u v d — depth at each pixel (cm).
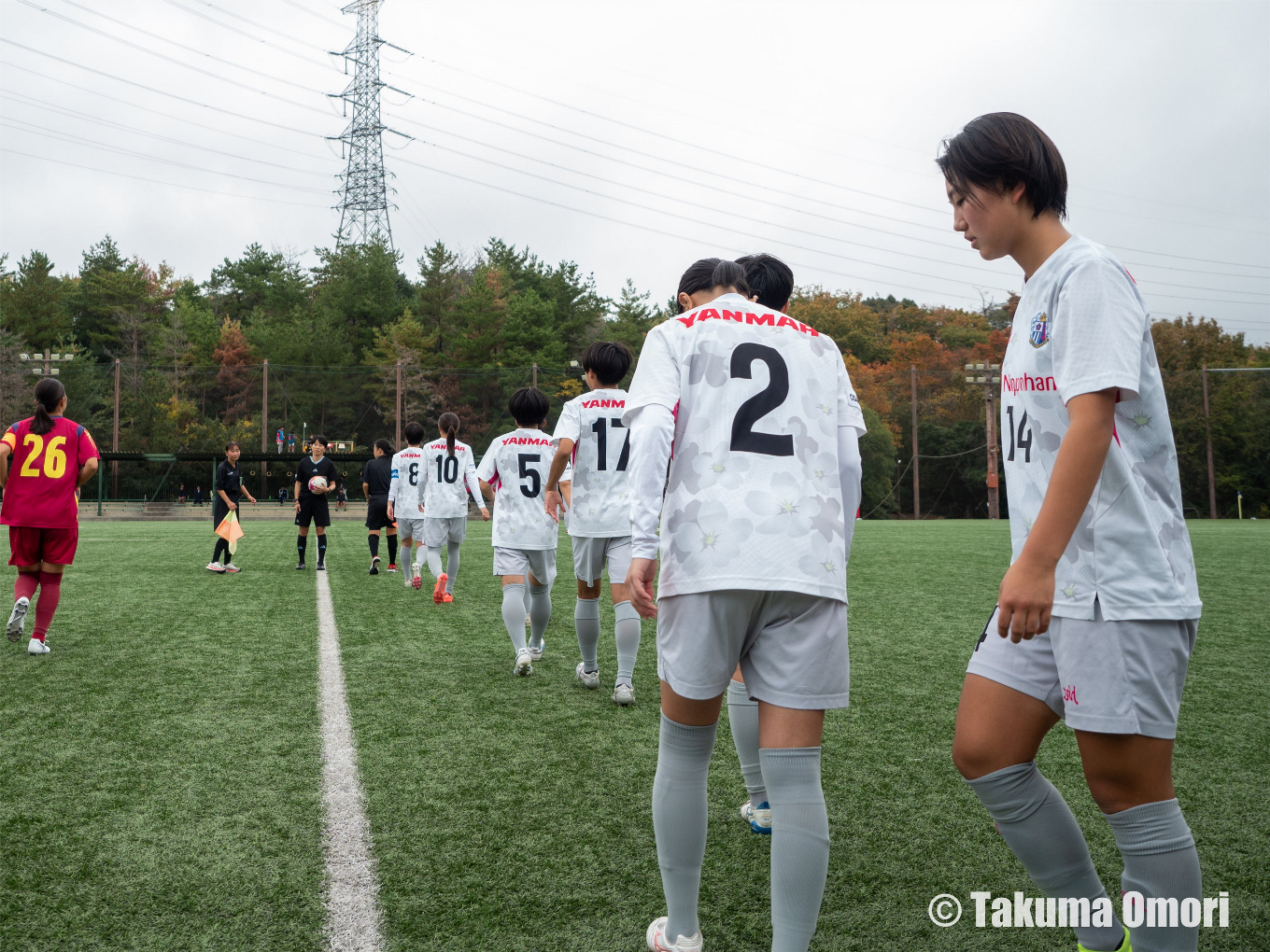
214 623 628
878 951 186
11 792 280
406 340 5562
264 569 1025
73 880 217
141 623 625
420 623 636
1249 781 300
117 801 273
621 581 406
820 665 173
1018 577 136
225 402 5788
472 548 1404
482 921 197
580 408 419
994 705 159
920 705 407
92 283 6241
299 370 5488
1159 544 145
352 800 275
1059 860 159
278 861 228
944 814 268
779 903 166
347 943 187
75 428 518
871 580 966
